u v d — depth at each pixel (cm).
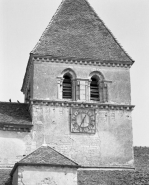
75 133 4625
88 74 4841
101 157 4606
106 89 4838
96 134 4659
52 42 4909
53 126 4609
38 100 4641
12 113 4741
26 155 4331
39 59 4778
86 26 5147
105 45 5012
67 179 3959
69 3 5306
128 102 4828
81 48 4925
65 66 4816
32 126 4575
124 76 4903
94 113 4709
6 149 4488
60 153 4291
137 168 4634
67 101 4675
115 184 4162
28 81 5244
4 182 4162
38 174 3925
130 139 4712
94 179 4259
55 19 5128
